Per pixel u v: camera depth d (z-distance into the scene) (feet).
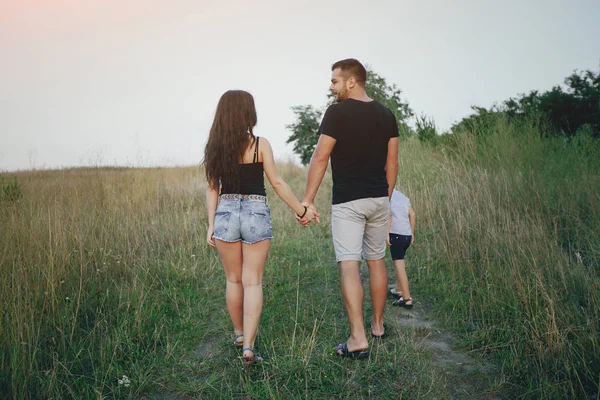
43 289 10.53
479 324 10.34
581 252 13.71
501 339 9.45
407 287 11.95
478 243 14.40
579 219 15.37
